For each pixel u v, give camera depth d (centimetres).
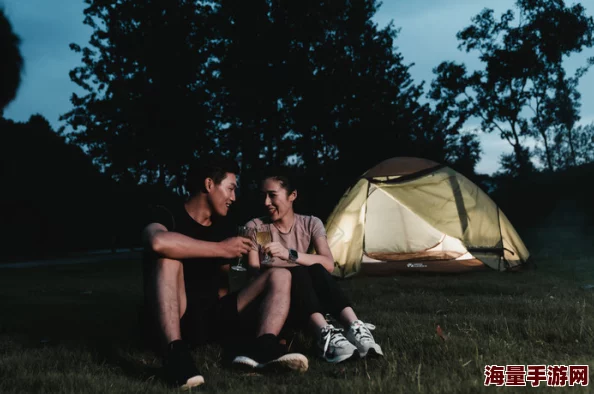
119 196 2689
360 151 2586
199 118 2534
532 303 450
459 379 228
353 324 286
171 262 271
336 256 845
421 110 3088
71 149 3058
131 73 2664
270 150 2612
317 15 2559
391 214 1061
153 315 262
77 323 451
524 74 3672
